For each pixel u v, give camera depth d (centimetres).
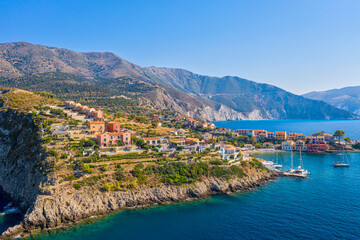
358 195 11094
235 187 11938
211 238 7488
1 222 8256
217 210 9512
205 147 14550
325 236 7556
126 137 13162
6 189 10288
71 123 14012
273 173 14662
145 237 7525
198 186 11125
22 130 11300
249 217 8894
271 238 7481
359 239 7362
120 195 9612
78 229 7969
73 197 8800
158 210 9456
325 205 9938
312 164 17788
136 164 11138
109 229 7981
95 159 10619
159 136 16225
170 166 11462
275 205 9988
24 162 10056
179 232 7825
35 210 8112
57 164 9569
